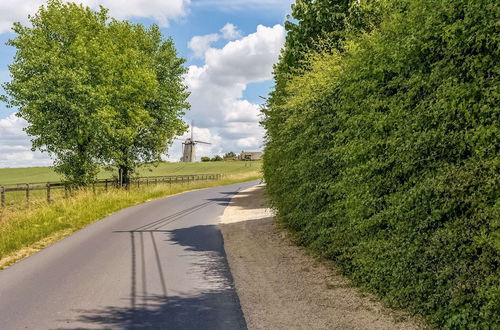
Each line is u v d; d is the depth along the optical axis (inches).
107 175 2933.1
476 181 151.9
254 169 3535.9
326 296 247.3
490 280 149.6
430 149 176.6
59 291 276.5
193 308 239.8
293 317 217.2
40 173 3070.9
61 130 1055.0
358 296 241.8
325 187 299.6
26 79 1050.1
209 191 1358.3
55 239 479.2
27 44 1067.3
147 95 1240.8
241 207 816.9
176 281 298.8
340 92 270.7
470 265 159.3
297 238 425.1
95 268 338.6
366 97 228.8
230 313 229.3
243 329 205.6
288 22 457.1
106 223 607.2
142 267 341.4
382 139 213.3
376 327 196.2
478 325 154.3
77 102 1010.1
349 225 258.7
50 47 1098.7
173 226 576.7
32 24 1124.5
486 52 150.2
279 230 495.2
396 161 199.6
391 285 208.5
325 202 311.1
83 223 599.2
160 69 1430.9
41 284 293.6
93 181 1115.9
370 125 223.3
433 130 171.3
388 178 210.5
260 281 291.4
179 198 1062.4
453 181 162.1
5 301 256.4
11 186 1742.1
